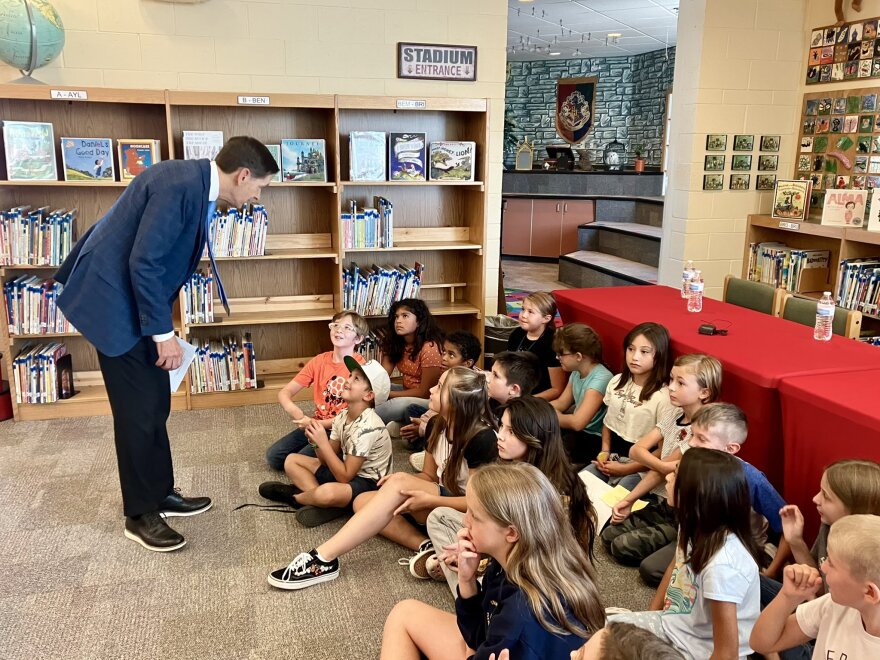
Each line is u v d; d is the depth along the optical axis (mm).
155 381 2789
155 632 2320
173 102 3910
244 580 2621
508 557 1601
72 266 2797
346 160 4625
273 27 4328
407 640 1968
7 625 2346
